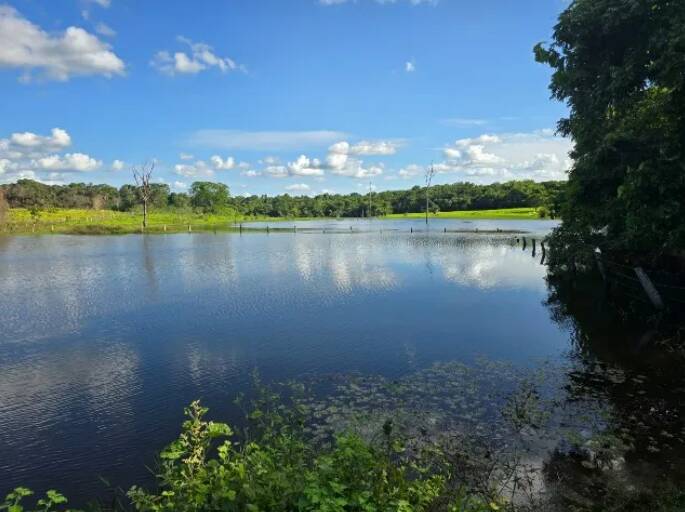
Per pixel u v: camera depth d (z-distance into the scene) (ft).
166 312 61.46
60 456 27.09
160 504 15.89
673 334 43.11
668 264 51.72
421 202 510.17
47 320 58.23
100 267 105.60
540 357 40.86
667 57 32.81
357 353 43.16
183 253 134.82
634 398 31.35
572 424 27.86
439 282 80.28
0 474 25.45
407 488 16.16
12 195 413.59
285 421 28.81
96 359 43.68
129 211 414.82
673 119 37.22
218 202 469.98
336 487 13.43
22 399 34.96
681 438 25.85
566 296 66.44
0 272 98.94
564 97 46.44
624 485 21.61
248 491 13.50
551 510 19.94
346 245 155.84
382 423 28.58
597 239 69.92
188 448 19.65
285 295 70.90
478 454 24.75
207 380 37.70
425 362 40.27
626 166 38.73
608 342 44.04
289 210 527.40
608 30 37.22
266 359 42.22
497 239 170.30
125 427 30.35
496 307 61.26
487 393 33.12
